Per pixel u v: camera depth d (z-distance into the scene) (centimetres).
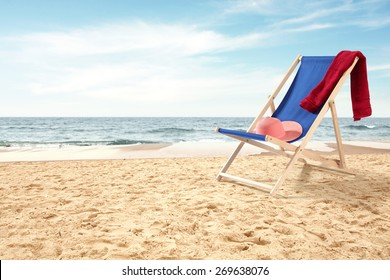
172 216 259
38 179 402
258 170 453
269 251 201
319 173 427
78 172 449
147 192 334
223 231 227
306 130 352
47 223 246
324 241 217
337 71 346
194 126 3005
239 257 194
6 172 451
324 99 352
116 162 543
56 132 2131
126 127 2692
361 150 732
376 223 248
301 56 406
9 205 287
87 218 256
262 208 278
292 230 231
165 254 197
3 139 1612
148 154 683
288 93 401
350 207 285
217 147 812
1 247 206
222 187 352
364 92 361
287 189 346
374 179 393
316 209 280
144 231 231
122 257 194
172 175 420
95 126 2859
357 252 201
